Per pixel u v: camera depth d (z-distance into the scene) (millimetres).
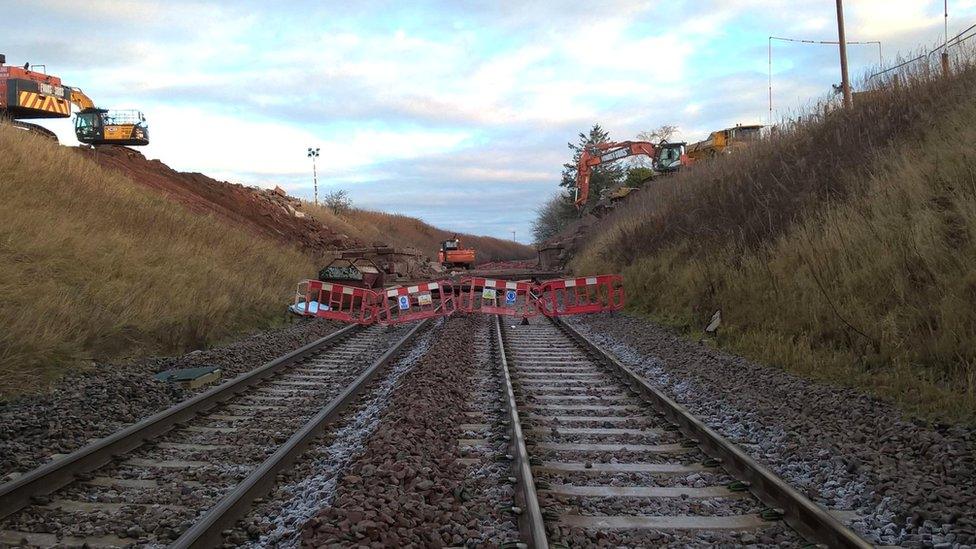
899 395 7703
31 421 7176
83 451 5773
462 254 51844
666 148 43188
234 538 4496
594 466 6121
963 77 13680
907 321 8992
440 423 7133
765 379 9547
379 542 4102
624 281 21125
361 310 18000
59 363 9711
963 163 10102
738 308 13516
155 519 4855
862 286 10281
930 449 6031
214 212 26609
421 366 10086
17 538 4523
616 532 4648
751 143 24203
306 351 12195
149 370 10336
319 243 33781
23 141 18297
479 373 10758
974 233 8664
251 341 13836
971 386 6945
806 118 20281
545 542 3920
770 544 4496
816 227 12852
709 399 8805
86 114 32469
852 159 14227
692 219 19750
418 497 4930
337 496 4875
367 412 7871
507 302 19016
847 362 9359
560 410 8281
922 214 9930
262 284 19125
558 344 14203
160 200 21656
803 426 7137
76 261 12906
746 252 14867
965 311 8086
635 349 13250
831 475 5711
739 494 5410
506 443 6656
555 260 42125
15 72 26547
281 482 5621
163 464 6188
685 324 15039
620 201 43406
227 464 6227
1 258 11414
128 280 13562
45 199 15539
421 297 18484
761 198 16531
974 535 4398
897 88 15570
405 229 92188
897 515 4805
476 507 5031
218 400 8555
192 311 13648
